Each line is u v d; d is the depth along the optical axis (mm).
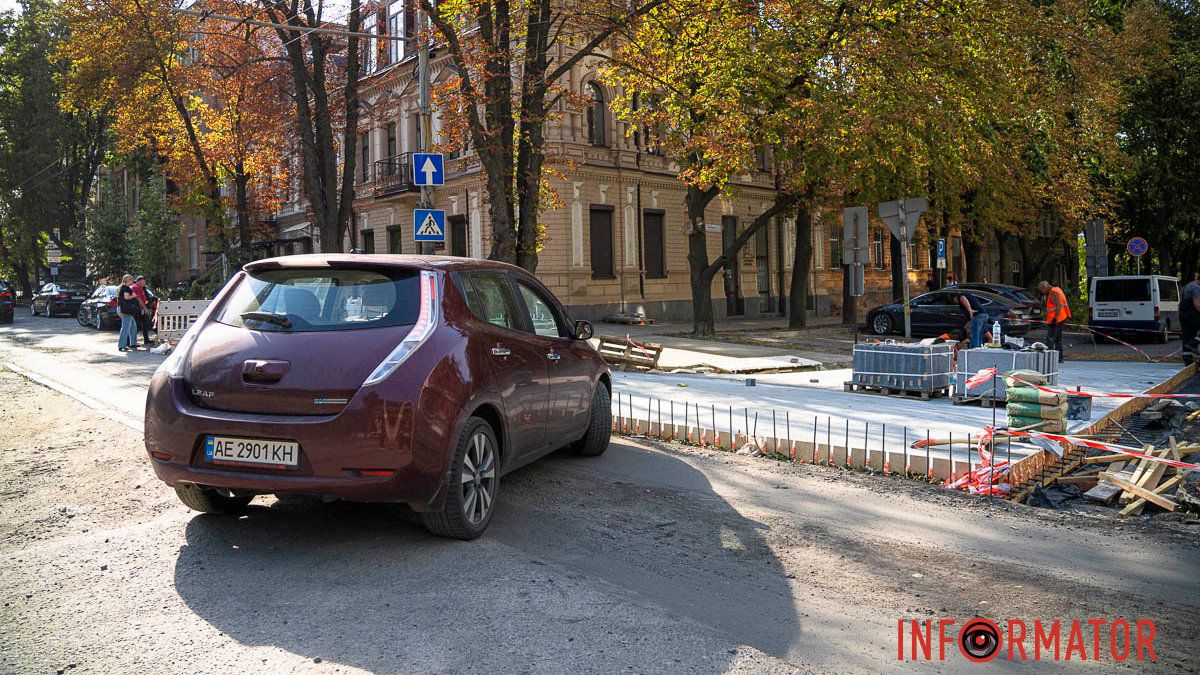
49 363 15453
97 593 3971
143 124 28297
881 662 3326
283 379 4355
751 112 19250
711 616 3760
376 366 4359
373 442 4242
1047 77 24359
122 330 18375
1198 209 32938
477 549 4613
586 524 5164
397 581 4117
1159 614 3865
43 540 4836
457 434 4559
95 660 3279
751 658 3338
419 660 3277
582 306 28000
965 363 10219
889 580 4277
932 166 21688
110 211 38750
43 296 37562
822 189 22938
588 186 28125
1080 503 5918
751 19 17766
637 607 3842
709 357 16891
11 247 50625
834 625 3688
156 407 4578
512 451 5332
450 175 29859
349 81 22469
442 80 27766
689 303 31984
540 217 26859
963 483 6168
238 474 4355
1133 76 28047
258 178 30844
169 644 3418
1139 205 34000
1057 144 25781
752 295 35531
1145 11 29188
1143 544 4934
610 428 7188
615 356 15352
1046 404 7199
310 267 4906
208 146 29219
